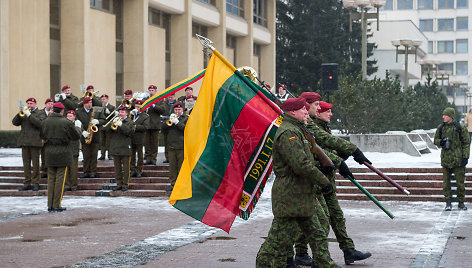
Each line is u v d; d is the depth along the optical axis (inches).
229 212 287.3
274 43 2161.7
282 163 249.3
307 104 277.4
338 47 2357.3
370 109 1022.4
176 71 1606.8
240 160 293.6
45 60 1179.3
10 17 1105.4
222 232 413.1
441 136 514.3
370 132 1048.2
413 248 347.3
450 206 513.3
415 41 1535.4
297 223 254.4
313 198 251.6
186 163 288.4
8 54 1087.0
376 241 371.6
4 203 582.2
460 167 512.1
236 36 1967.3
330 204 308.3
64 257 335.0
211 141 291.4
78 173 692.7
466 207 526.3
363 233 401.1
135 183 668.7
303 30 2314.2
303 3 2337.6
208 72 296.0
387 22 3068.4
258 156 295.1
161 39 1550.2
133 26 1407.5
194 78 340.2
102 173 686.5
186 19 1596.9
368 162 289.6
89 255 340.2
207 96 294.5
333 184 305.7
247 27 1956.2
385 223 443.8
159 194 631.2
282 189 248.2
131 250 352.8
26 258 333.4
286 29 2343.8
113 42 1346.0
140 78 1402.6
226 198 289.0
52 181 524.4
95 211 523.2
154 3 1473.9
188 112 646.5
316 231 256.8
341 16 2363.4
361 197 586.9
